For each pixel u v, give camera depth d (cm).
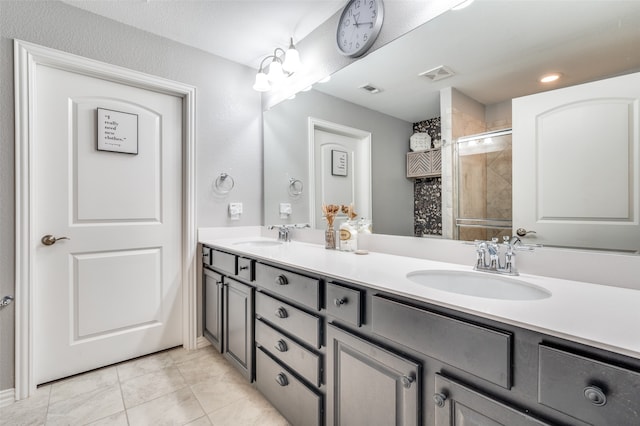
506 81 114
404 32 143
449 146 132
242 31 196
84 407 149
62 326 173
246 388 166
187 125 212
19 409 146
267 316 147
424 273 117
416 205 145
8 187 152
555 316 67
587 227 97
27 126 155
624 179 90
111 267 189
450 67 129
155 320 206
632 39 88
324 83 190
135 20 184
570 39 99
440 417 78
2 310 151
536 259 108
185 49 211
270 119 243
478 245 117
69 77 174
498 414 67
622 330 59
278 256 149
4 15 150
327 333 114
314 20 186
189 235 213
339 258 144
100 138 183
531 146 108
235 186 237
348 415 105
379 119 159
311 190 204
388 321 90
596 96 94
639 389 50
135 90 197
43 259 167
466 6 122
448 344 76
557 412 60
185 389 164
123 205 193
